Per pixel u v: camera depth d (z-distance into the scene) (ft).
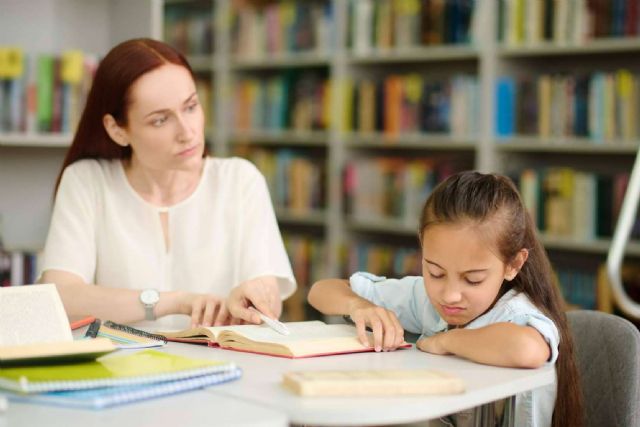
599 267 13.79
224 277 7.71
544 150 14.92
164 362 4.75
